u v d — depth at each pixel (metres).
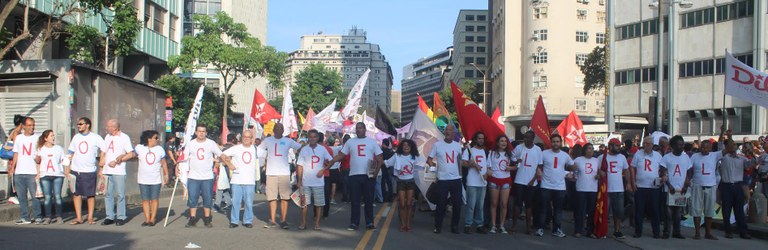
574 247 10.47
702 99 36.19
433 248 9.83
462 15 114.69
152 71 38.56
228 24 34.44
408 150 12.05
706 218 12.12
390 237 10.96
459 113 12.93
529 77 59.22
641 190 11.93
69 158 11.58
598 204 11.70
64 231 10.67
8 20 24.47
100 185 15.13
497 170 11.92
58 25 19.19
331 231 11.53
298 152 12.23
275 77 36.72
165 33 37.47
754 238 12.41
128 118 17.50
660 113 28.03
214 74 60.91
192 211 11.71
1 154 12.84
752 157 13.03
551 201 13.05
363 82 23.75
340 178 18.14
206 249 9.07
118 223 11.73
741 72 14.10
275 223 11.92
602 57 49.19
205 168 11.65
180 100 37.59
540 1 58.62
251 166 11.83
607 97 42.22
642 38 40.22
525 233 12.12
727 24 35.00
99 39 20.83
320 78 73.50
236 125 58.16
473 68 114.12
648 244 11.10
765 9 32.66
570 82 58.28
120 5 17.33
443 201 11.59
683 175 11.85
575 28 58.62
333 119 29.33
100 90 16.12
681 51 37.47
